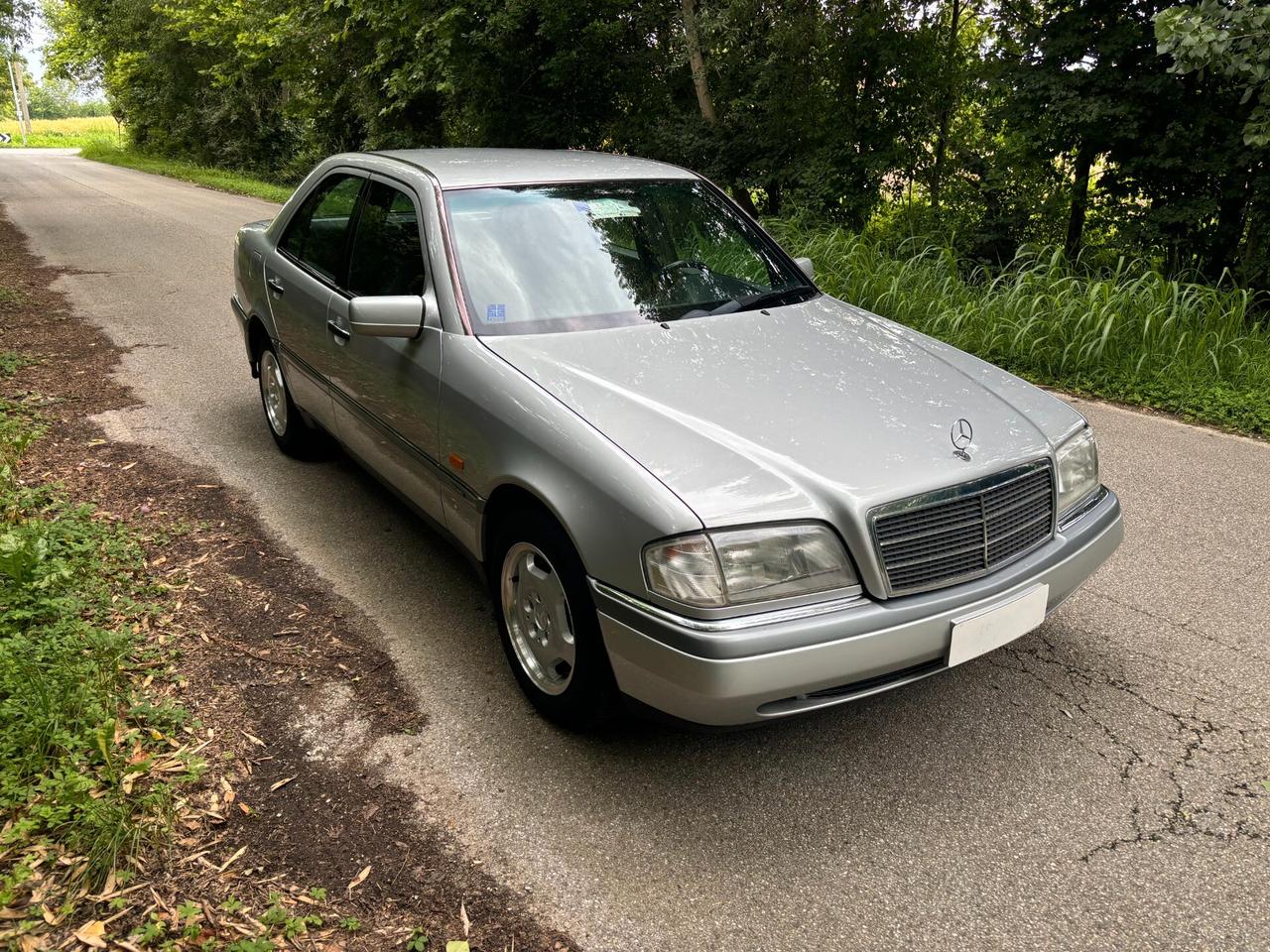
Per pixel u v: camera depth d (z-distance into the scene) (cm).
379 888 234
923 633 256
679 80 1650
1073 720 308
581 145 1761
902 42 1271
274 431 527
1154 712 313
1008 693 323
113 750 272
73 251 1216
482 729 298
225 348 739
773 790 275
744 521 244
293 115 2527
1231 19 748
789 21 1240
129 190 2311
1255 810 267
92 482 467
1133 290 759
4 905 220
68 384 628
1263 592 391
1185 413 638
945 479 263
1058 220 1177
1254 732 302
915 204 1332
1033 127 1115
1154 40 1020
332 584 385
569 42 1627
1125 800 271
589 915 229
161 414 579
